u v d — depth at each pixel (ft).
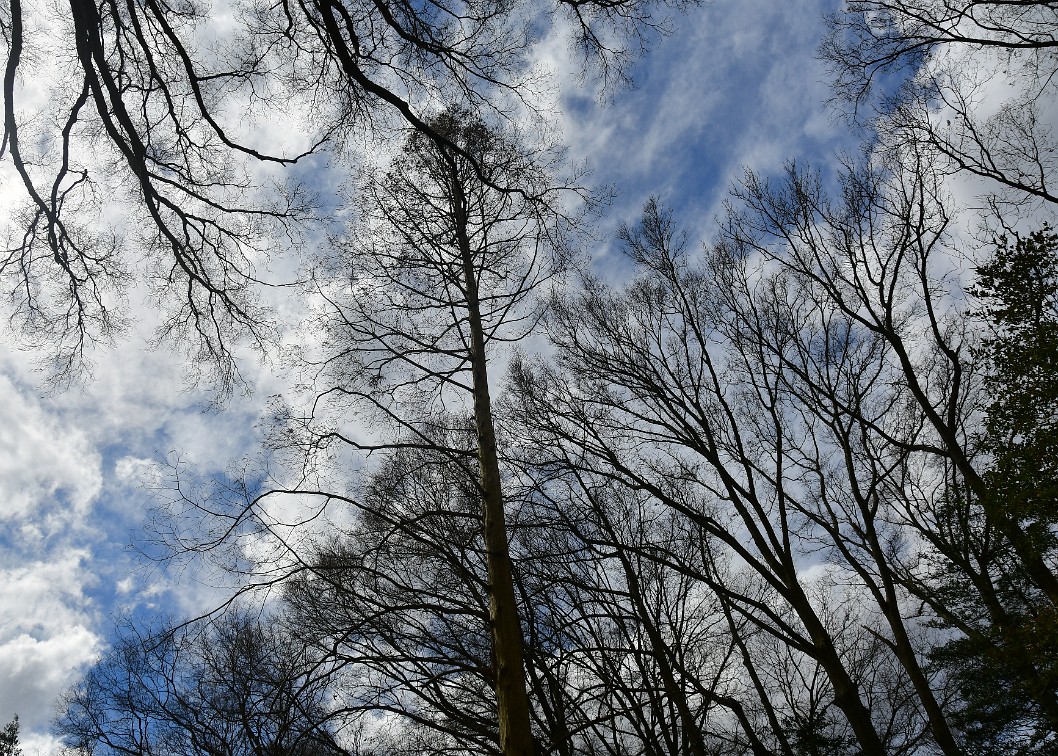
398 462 31.07
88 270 28.30
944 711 46.93
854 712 32.68
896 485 47.78
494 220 30.01
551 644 30.32
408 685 26.37
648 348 43.98
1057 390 27.66
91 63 21.31
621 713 28.30
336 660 22.79
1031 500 29.19
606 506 38.29
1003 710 43.57
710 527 36.35
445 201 30.89
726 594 33.71
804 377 43.70
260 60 25.57
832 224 44.11
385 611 21.74
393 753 32.50
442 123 29.71
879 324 42.16
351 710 22.22
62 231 25.02
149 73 26.13
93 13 21.17
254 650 34.12
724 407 41.42
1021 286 30.58
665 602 36.37
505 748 19.43
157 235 28.78
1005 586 43.73
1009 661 34.22
